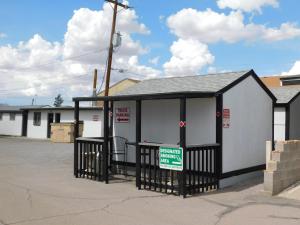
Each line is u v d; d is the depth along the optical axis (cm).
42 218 733
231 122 1152
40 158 1781
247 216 789
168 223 725
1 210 786
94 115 3219
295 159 1074
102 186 1091
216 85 1152
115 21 2369
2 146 2495
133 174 1302
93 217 753
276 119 1598
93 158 1222
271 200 938
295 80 2702
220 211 827
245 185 1134
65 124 2953
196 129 1155
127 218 753
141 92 1348
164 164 1007
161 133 1255
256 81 1274
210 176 1062
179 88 1245
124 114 1364
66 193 980
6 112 4106
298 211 831
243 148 1202
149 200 921
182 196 967
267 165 1009
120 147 1361
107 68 2381
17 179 1172
